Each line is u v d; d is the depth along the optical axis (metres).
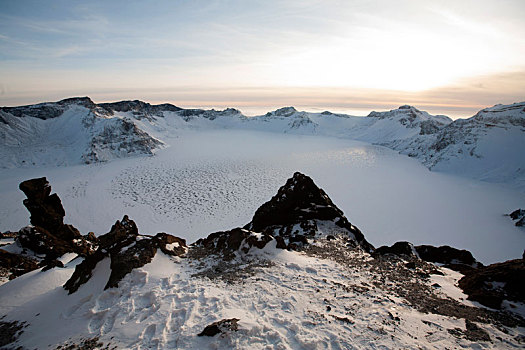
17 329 10.93
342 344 8.23
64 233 30.48
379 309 10.38
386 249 18.98
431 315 10.25
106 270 12.67
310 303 10.58
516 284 12.20
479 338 8.95
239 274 12.97
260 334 8.51
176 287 11.37
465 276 14.26
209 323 8.90
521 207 71.56
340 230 21.58
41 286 14.46
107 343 8.63
